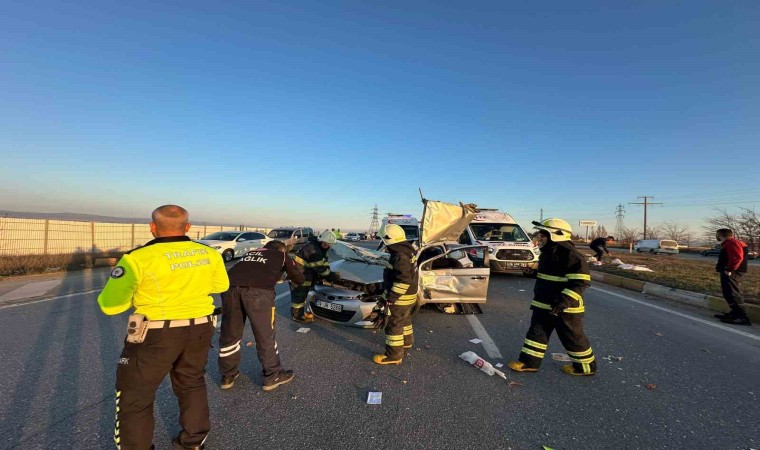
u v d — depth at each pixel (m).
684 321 6.48
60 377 3.67
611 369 4.16
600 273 12.12
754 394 3.58
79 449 2.54
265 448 2.59
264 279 3.54
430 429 2.85
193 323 2.34
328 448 2.59
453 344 4.92
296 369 4.02
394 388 3.57
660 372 4.10
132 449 2.19
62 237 16.72
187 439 2.50
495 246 10.59
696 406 3.32
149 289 2.21
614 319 6.50
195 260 2.41
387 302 4.10
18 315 6.12
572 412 3.16
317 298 5.64
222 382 3.50
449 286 6.18
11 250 14.93
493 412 3.13
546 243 4.03
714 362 4.44
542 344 3.98
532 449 2.61
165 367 2.26
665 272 12.51
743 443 2.75
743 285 9.47
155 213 2.42
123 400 2.19
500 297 8.22
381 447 2.61
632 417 3.10
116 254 16.34
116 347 4.57
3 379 3.61
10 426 2.79
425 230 5.57
